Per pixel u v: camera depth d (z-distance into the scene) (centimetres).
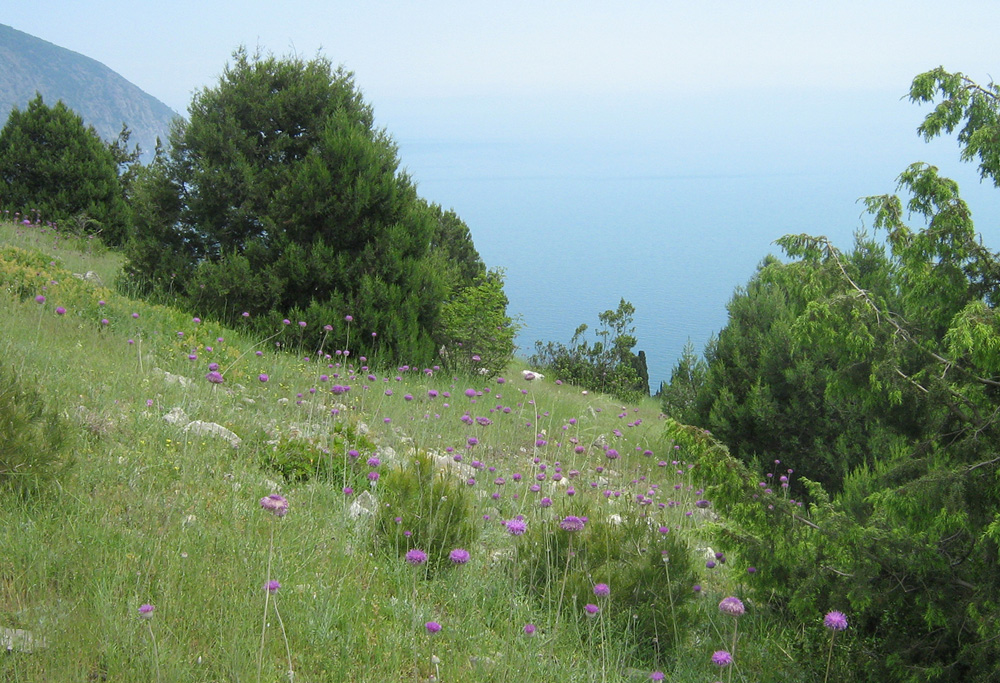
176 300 1375
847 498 574
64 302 1028
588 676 432
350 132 1460
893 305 838
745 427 1114
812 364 1057
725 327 1217
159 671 325
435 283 1516
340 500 603
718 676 477
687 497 819
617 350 2267
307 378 1025
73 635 345
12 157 2173
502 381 1054
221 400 790
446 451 824
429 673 392
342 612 422
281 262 1385
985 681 426
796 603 498
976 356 430
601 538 548
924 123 507
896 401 484
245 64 1505
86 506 462
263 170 1442
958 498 432
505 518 656
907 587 466
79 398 656
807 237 536
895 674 459
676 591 521
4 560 388
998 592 435
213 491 550
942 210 484
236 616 389
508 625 468
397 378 1262
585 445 1033
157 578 406
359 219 1456
